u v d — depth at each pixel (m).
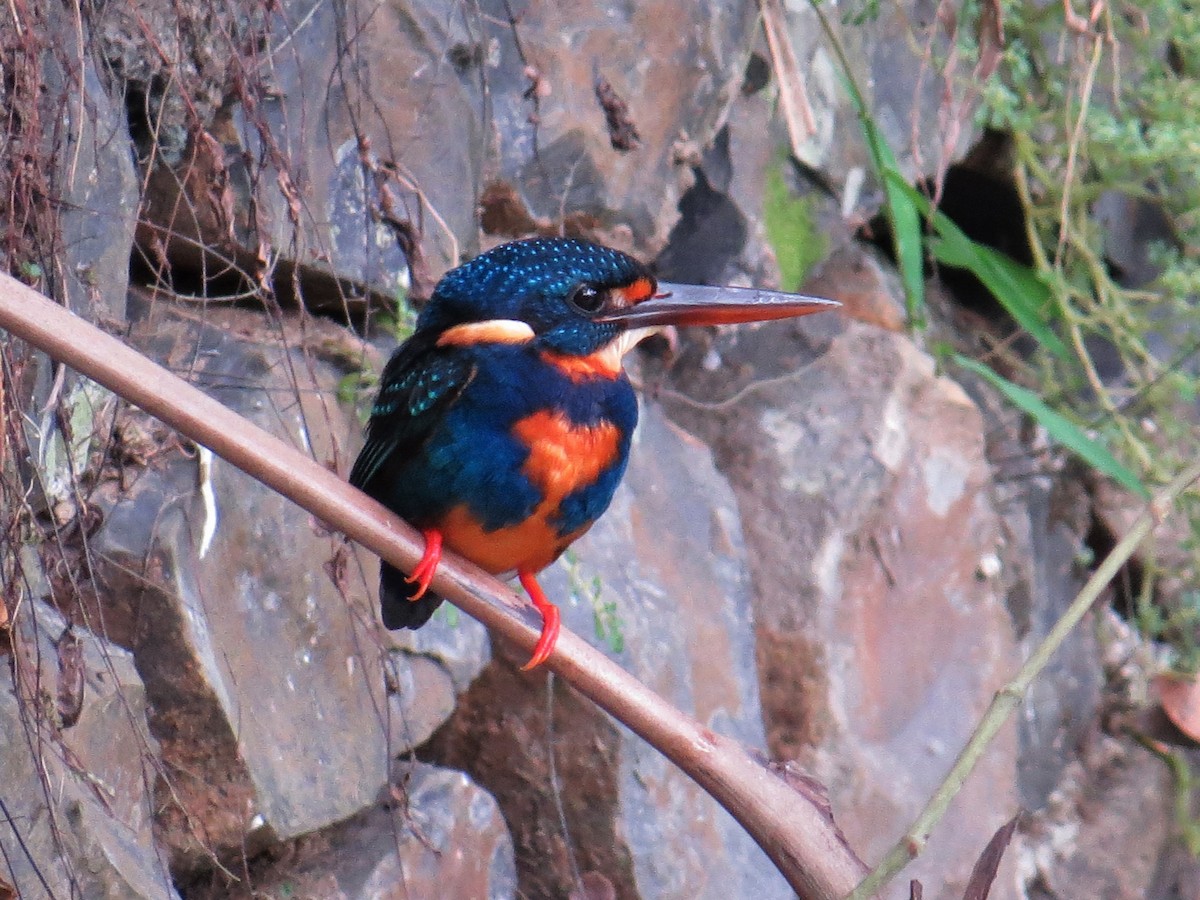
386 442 6.15
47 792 6.05
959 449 11.10
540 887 8.96
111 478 7.22
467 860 8.42
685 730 5.00
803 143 11.19
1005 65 12.16
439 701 8.51
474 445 5.92
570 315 6.11
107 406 7.21
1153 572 12.63
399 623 6.55
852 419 10.86
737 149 10.91
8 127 6.42
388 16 8.52
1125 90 12.52
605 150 9.69
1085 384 13.08
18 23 6.42
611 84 9.70
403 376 6.19
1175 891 12.59
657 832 9.01
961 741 10.75
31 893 6.16
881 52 11.63
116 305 7.36
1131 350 12.52
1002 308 13.24
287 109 8.03
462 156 8.93
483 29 8.91
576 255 6.19
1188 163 11.58
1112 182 12.02
